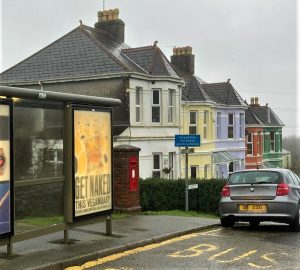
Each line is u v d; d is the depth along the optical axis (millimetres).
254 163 39906
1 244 7062
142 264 7531
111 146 9289
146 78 24219
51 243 8531
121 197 12953
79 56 25078
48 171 8023
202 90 29859
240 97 35531
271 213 10977
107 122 9180
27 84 25656
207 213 15820
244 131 35719
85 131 8570
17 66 26625
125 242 8844
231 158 32875
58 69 25234
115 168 12969
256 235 10477
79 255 7641
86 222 8781
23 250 7910
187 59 32062
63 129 8242
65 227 8273
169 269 7215
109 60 23953
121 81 23266
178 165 26156
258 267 7348
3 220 6941
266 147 43281
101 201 9031
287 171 11984
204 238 9992
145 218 12141
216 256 8141
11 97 7027
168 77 24781
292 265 7484
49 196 8031
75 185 8320
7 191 6980
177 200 15734
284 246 9102
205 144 29750
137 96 24016
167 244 9242
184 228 10734
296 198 11305
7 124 6957
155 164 24812
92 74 23891
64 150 8242
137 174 13312
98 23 28266
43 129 7934
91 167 8734
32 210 7715
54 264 7070
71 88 24656
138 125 23547
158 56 25297
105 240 8969
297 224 11086
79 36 25875
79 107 8391
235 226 11969
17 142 7496
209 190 16047
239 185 11375
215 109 31750
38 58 26328
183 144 14906
